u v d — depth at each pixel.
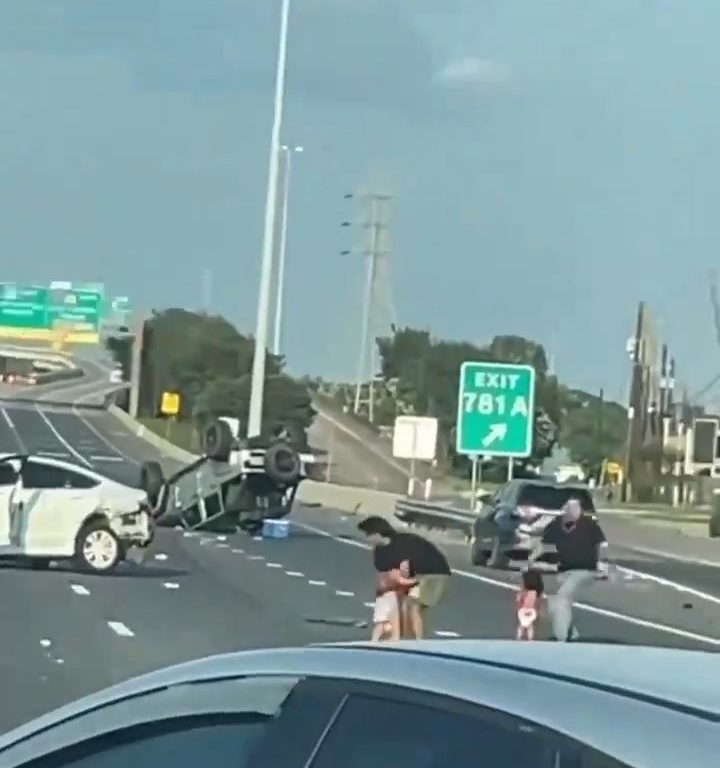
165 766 4.53
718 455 83.00
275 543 44.00
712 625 28.59
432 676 4.12
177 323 140.62
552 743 3.73
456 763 3.87
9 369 153.38
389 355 122.56
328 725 4.20
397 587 18.69
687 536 58.00
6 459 30.52
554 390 103.94
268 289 57.16
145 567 33.06
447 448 97.62
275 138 57.91
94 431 111.88
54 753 4.84
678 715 3.70
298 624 23.70
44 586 27.92
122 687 4.90
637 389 91.38
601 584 37.16
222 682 4.57
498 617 26.91
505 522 38.72
